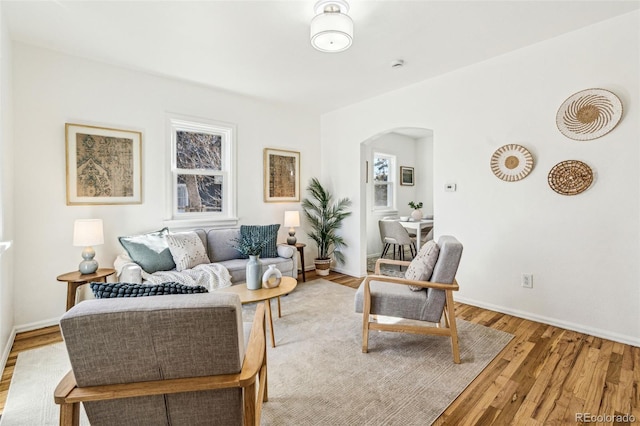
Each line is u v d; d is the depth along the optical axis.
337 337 2.53
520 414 1.61
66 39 2.61
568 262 2.62
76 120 2.92
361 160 4.45
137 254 2.90
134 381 1.01
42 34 2.53
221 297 1.04
